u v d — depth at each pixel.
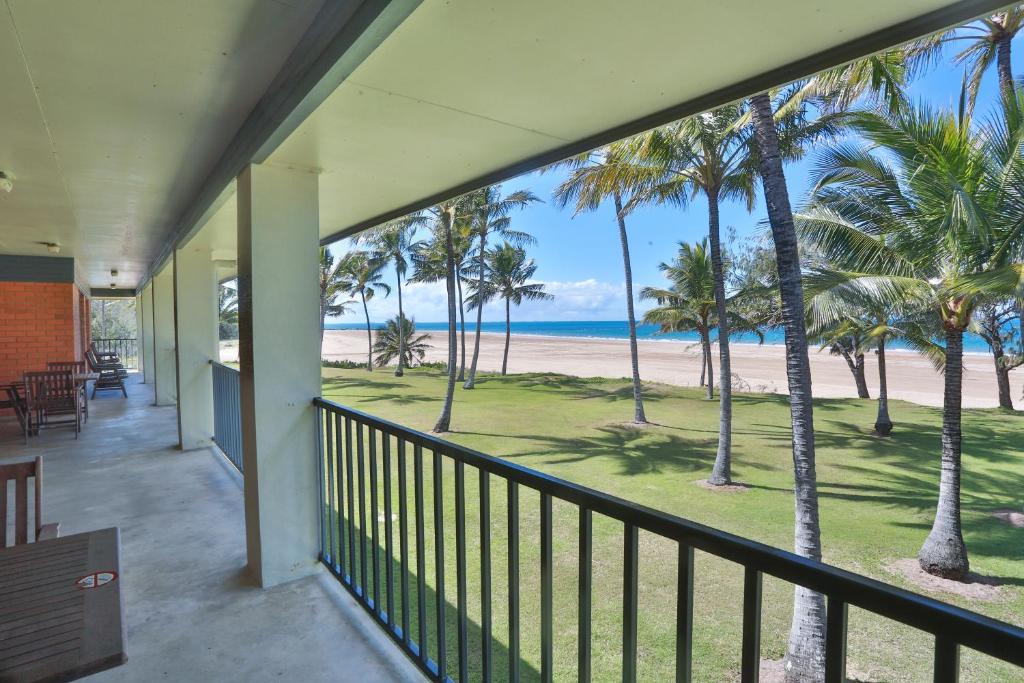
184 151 3.05
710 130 8.27
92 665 1.04
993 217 5.29
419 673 2.04
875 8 1.52
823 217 6.58
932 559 5.77
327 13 1.65
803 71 1.84
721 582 4.97
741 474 9.56
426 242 21.70
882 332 11.12
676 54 1.78
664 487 8.84
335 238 5.30
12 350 7.75
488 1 1.45
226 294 33.88
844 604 0.74
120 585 1.34
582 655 1.18
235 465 4.80
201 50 1.93
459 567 1.66
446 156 2.78
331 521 2.78
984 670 4.18
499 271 23.89
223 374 5.25
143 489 4.30
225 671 2.04
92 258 8.12
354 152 2.65
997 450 11.09
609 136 2.44
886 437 12.52
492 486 7.95
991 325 11.66
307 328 2.82
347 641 2.25
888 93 5.46
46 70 2.05
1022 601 5.21
